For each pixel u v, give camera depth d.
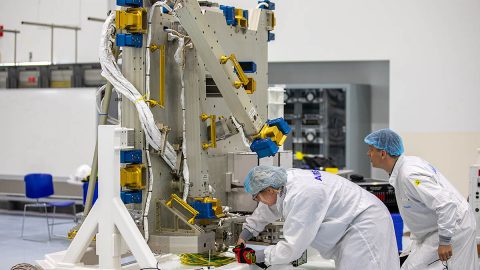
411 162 3.62
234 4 8.56
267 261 3.13
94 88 8.70
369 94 8.63
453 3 7.73
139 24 2.96
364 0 8.09
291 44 8.46
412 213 3.71
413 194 3.60
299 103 8.42
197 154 3.19
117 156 2.93
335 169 6.45
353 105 8.22
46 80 9.24
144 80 3.03
